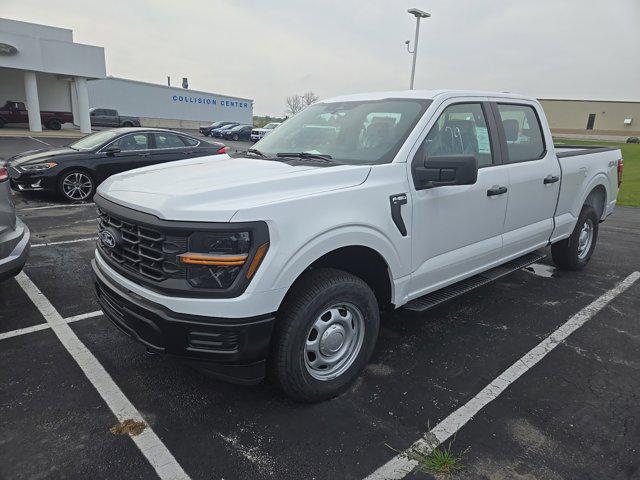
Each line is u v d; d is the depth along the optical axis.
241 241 2.51
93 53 30.11
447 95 3.77
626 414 3.02
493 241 4.16
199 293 2.53
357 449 2.65
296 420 2.88
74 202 9.47
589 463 2.58
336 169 3.04
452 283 3.85
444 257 3.69
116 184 3.19
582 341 4.00
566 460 2.60
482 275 4.28
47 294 4.71
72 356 3.55
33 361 3.47
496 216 4.11
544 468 2.53
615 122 70.38
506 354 3.75
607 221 9.52
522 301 4.84
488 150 4.09
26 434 2.70
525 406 3.08
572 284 5.39
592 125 71.88
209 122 52.84
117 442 2.66
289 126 4.27
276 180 2.80
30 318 4.18
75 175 9.41
